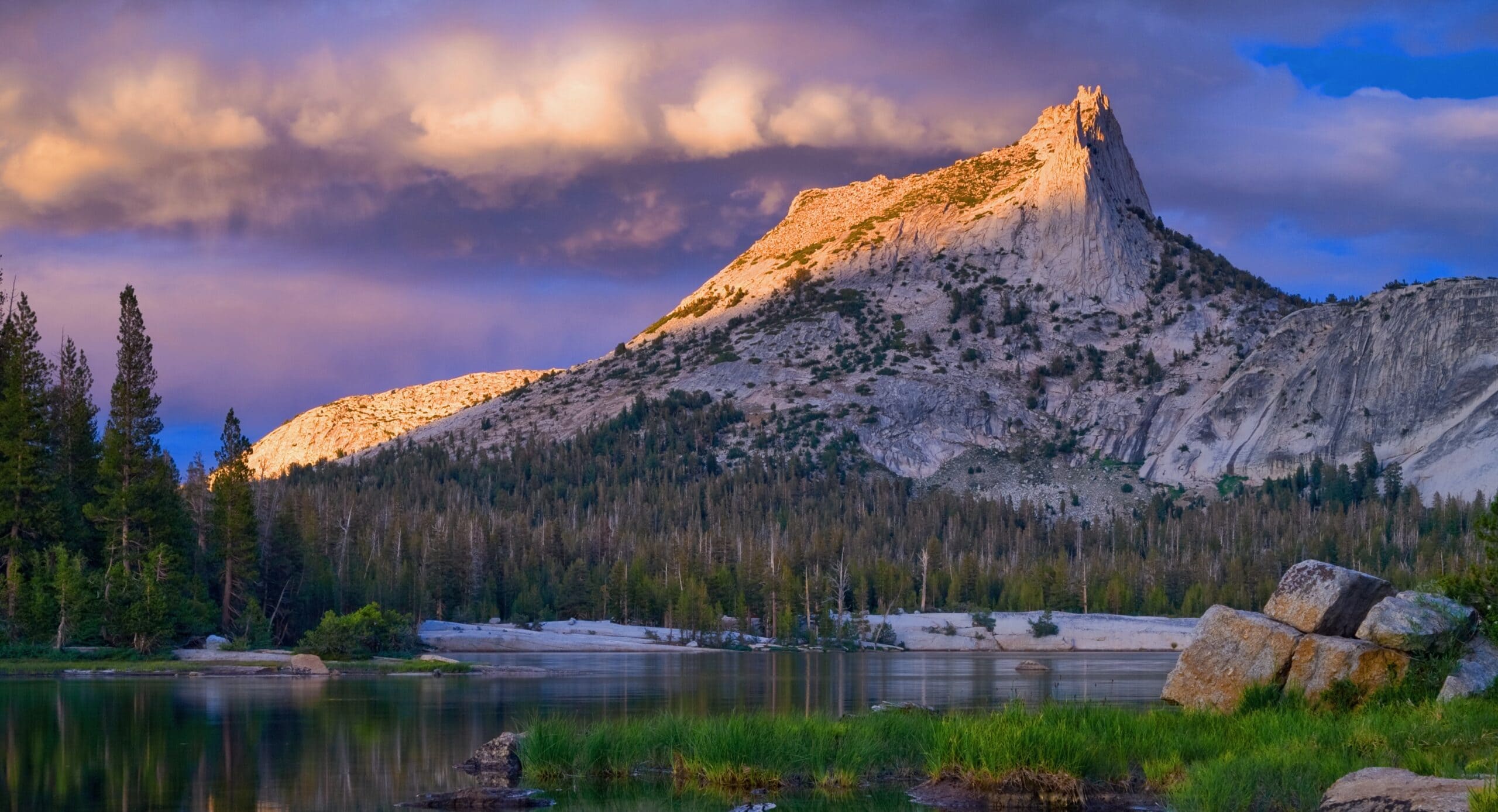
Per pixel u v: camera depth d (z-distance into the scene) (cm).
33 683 9981
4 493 12712
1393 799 3030
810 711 7762
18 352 14275
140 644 12088
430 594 19375
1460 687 4731
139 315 14300
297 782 4972
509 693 9406
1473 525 5434
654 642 19100
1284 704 4972
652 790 4766
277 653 12662
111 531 13375
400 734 6538
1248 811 3706
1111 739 4622
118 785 4922
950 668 14225
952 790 4491
